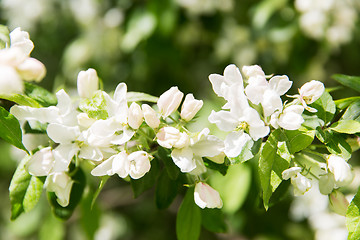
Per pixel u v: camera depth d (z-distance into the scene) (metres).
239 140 0.56
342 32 0.97
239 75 0.57
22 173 0.60
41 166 0.58
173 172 0.59
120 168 0.56
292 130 0.56
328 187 0.59
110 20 1.07
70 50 1.10
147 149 0.58
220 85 0.57
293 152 0.56
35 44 1.26
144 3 1.01
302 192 0.56
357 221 0.56
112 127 0.57
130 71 1.07
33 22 1.22
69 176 0.62
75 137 0.58
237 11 1.07
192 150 0.58
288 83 0.57
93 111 0.58
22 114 0.58
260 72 0.57
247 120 0.56
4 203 1.28
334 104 0.58
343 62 1.12
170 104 0.58
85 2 1.11
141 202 1.24
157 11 0.94
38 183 0.60
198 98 1.07
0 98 0.60
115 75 1.09
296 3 0.97
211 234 1.06
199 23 1.01
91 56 1.09
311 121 0.58
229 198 0.77
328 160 0.57
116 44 1.08
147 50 0.99
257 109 0.58
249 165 0.78
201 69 1.09
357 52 1.09
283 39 1.00
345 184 0.58
